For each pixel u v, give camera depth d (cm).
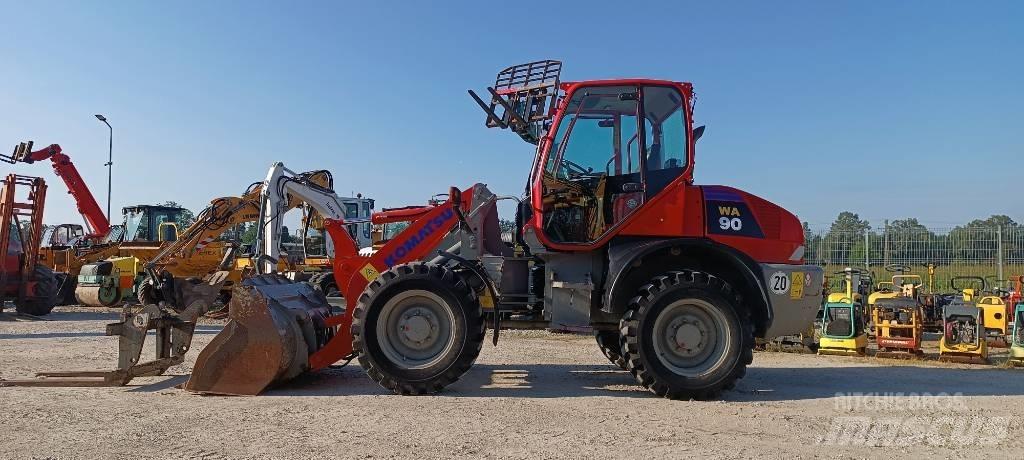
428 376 584
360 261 646
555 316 627
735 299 591
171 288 994
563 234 631
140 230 2017
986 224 1515
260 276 661
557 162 634
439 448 422
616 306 616
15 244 1444
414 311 601
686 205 625
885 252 1550
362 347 582
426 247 656
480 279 631
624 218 621
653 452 422
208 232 1473
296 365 600
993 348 1033
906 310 936
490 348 961
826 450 435
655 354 586
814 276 627
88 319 1359
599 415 520
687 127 634
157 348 622
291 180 1281
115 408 521
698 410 545
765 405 573
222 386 581
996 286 1412
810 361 877
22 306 1413
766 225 632
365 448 420
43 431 454
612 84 632
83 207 1991
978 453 433
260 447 420
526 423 489
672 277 590
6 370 706
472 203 666
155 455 402
